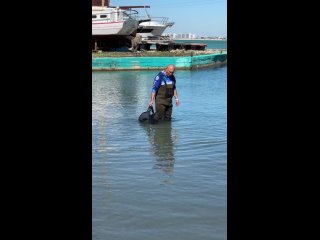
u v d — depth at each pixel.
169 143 8.96
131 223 4.57
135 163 7.23
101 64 37.22
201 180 6.18
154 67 38.84
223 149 8.32
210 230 4.39
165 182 6.07
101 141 9.20
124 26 50.50
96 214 4.82
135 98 18.64
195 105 15.68
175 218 4.71
